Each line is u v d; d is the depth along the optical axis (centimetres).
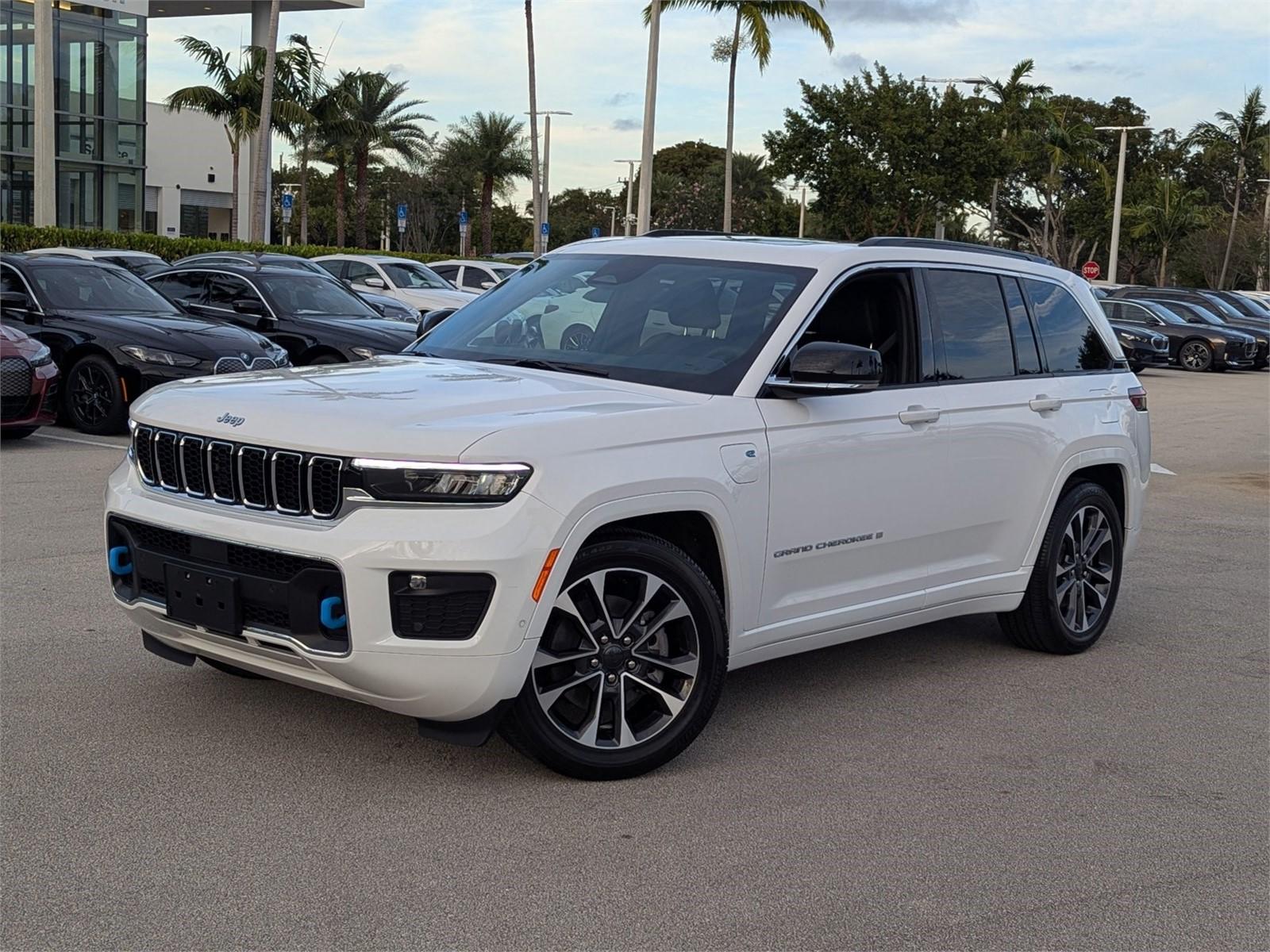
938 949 361
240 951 340
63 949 338
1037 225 7838
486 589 416
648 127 3275
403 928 356
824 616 536
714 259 567
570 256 612
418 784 454
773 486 500
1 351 1170
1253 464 1519
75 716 505
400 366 526
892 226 4281
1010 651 675
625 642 461
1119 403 688
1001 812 459
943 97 4228
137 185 3975
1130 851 432
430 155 6462
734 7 3572
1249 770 514
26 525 848
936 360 584
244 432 439
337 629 420
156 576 458
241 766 462
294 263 1698
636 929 362
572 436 438
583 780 464
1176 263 7838
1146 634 721
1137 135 8344
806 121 4297
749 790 467
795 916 375
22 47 3659
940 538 585
